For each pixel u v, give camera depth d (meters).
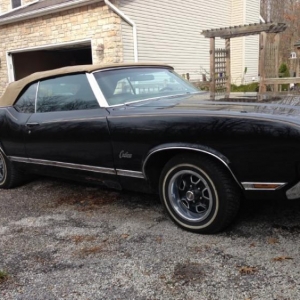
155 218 3.31
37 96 3.99
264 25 9.52
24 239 3.06
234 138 2.51
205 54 14.05
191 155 2.79
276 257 2.46
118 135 3.09
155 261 2.54
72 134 3.45
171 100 3.44
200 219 2.88
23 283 2.38
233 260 2.47
